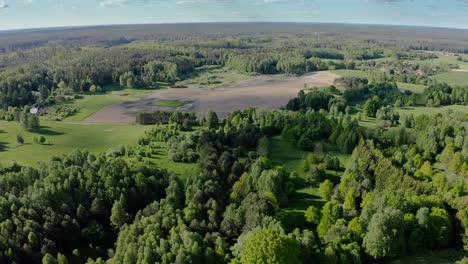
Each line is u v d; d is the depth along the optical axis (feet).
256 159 453.99
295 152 522.88
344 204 364.58
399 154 460.14
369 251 288.10
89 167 416.67
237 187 390.63
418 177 407.85
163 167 467.52
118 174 407.23
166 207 357.41
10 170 423.23
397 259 294.46
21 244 322.55
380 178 392.88
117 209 360.89
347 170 420.36
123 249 299.79
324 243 299.99
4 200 346.13
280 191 380.78
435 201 331.77
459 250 303.07
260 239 264.11
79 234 355.97
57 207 361.30
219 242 302.04
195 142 513.86
